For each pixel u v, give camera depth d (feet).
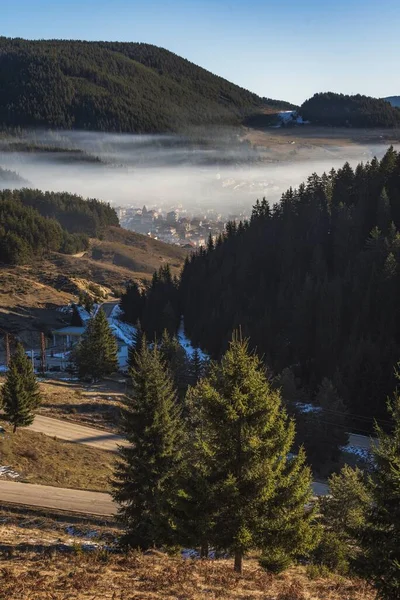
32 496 137.39
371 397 256.73
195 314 440.45
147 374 104.88
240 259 448.65
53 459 171.22
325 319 311.68
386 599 60.80
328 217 424.46
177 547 80.69
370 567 61.52
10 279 598.75
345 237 387.14
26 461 163.53
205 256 523.70
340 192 452.35
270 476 69.92
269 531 69.77
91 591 60.80
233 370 72.79
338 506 103.14
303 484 72.02
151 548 92.38
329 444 214.69
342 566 91.15
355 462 213.87
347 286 337.72
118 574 70.59
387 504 62.34
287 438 72.43
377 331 306.35
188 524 71.36
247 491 70.28
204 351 379.35
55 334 466.29
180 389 259.39
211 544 71.36
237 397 70.85
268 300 378.94
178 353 290.97
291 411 218.59
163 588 63.67
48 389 281.54
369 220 406.00
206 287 455.63
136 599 58.23
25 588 59.41
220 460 71.31
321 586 72.18
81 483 154.92
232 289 419.33
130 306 513.86
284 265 409.69
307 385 287.48
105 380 330.54
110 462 179.52
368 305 312.50
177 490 73.97
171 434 102.06
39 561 75.92
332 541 94.94
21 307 522.88
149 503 98.43
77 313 492.54
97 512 130.41
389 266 318.86
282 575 76.79
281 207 476.13
